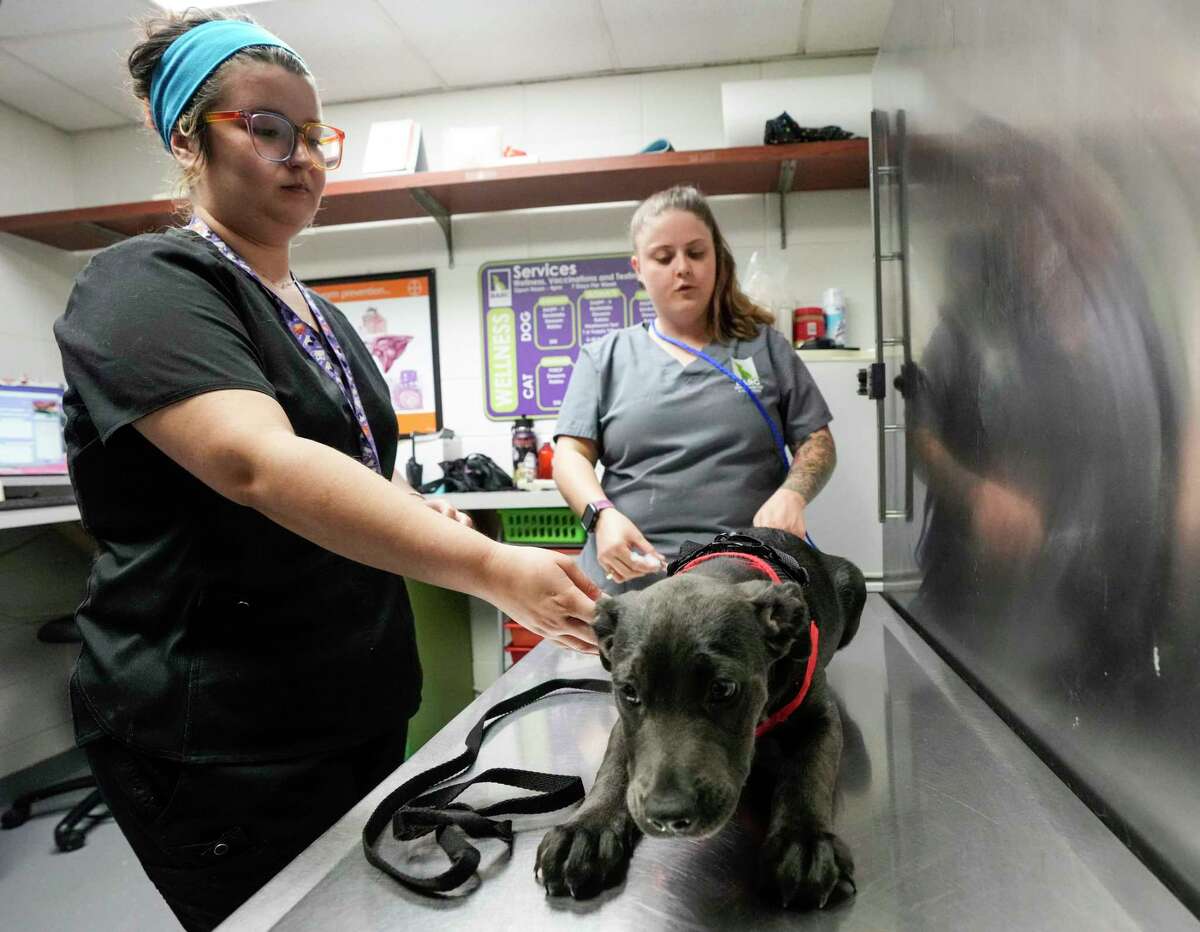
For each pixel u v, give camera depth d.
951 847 0.56
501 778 0.68
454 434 2.77
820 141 2.26
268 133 0.83
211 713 0.78
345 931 0.51
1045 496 0.72
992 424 0.87
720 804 0.53
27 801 2.12
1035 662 0.75
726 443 1.31
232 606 0.80
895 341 1.36
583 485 1.28
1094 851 0.55
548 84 2.74
